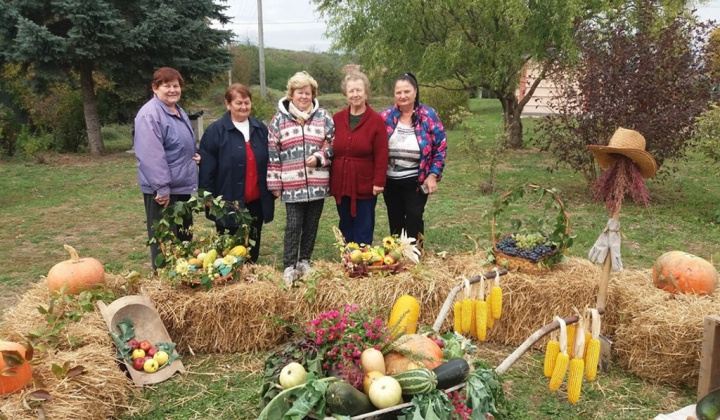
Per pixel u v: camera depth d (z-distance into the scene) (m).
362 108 4.74
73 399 2.80
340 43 15.40
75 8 12.94
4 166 13.39
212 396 3.44
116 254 6.41
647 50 8.22
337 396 2.39
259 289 3.94
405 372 2.52
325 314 2.82
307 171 4.70
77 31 13.25
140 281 4.11
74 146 16.34
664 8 12.13
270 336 4.02
